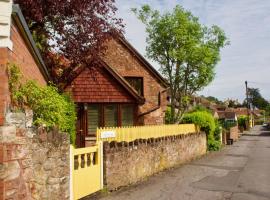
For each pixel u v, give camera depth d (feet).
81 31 52.85
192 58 106.73
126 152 44.60
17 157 23.04
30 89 27.40
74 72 59.11
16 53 25.66
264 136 202.28
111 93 67.72
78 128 65.92
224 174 56.49
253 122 428.15
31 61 33.50
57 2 48.83
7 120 22.11
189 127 82.79
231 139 136.36
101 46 54.39
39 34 52.26
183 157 71.26
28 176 24.79
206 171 59.62
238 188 44.88
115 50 81.82
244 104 519.60
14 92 23.76
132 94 67.97
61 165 30.25
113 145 42.22
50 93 30.04
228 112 315.37
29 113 26.20
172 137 64.80
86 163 36.42
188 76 110.11
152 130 57.77
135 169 47.24
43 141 27.58
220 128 120.06
